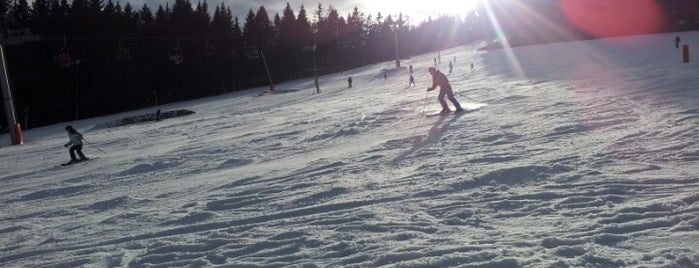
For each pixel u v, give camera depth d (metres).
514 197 5.56
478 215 5.04
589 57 43.28
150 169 11.63
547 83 22.91
